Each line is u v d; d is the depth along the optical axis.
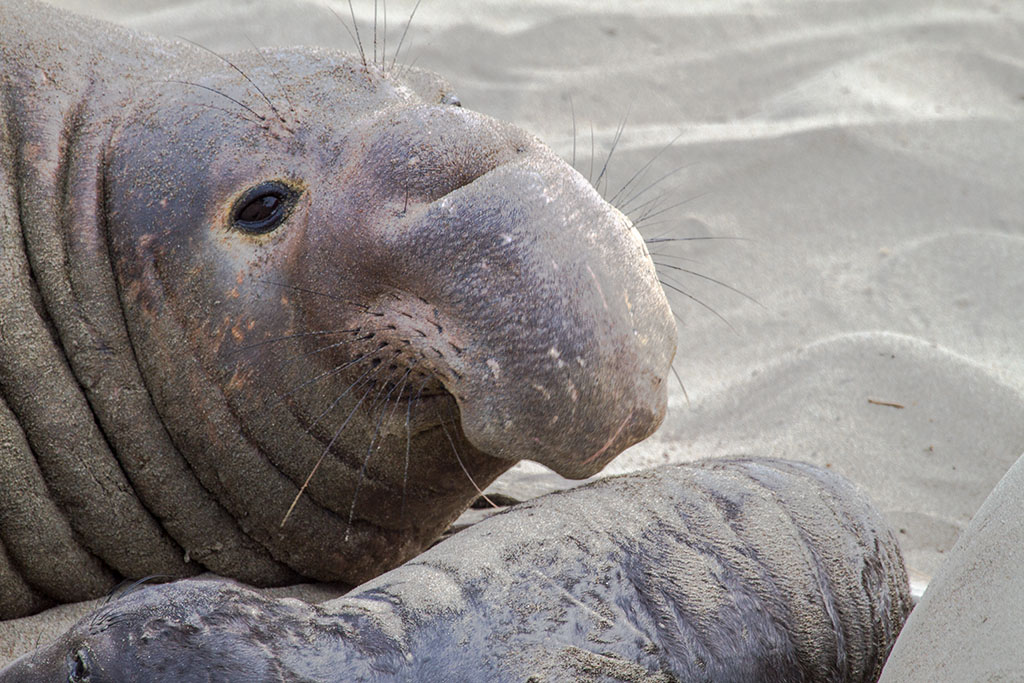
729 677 9.55
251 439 12.09
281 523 12.52
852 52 34.41
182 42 13.34
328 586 13.09
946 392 19.59
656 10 37.00
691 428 19.70
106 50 12.70
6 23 12.28
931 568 15.98
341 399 11.71
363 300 11.18
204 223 11.77
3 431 11.51
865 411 19.44
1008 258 23.73
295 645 8.62
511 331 10.37
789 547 10.56
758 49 34.59
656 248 24.81
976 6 38.09
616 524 10.20
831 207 26.31
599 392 10.40
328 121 11.90
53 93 12.16
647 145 28.38
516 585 9.42
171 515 12.38
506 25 35.78
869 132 28.66
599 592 9.55
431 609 9.11
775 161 27.84
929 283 23.27
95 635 8.54
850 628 10.52
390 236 10.85
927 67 33.59
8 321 11.49
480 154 11.20
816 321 22.42
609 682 9.05
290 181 11.67
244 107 12.03
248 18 34.28
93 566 12.40
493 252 10.45
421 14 36.09
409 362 11.07
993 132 29.19
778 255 24.75
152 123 12.16
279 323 11.63
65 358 11.91
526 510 10.45
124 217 11.95
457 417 11.71
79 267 11.88
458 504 13.07
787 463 12.08
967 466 18.28
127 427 12.06
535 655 8.99
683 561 10.02
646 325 10.66
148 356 11.99
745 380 20.59
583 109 31.08
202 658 8.38
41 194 11.86
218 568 12.76
